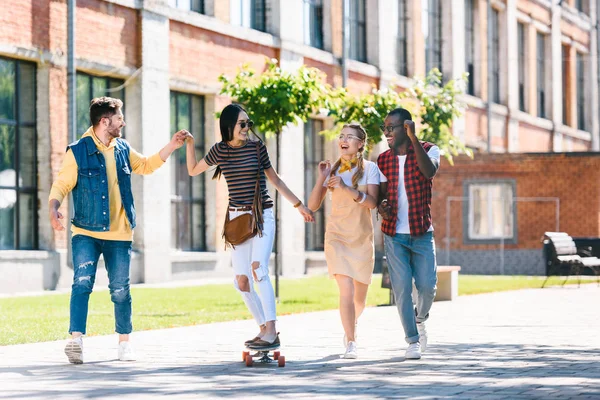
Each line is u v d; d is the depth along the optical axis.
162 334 13.04
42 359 10.38
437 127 28.97
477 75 46.25
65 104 23.69
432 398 7.54
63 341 12.30
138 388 8.20
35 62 23.27
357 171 10.31
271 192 31.50
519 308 17.91
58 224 9.98
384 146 37.41
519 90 51.31
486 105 46.38
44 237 23.31
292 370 9.38
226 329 13.77
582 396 7.62
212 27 28.52
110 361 10.17
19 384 8.47
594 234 37.25
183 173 28.31
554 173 37.44
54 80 23.41
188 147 10.27
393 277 10.31
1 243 22.55
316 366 9.69
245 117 9.84
